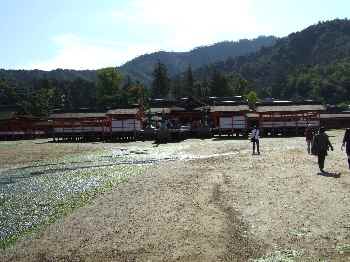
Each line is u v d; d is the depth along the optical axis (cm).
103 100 15575
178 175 3178
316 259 1363
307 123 7819
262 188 2467
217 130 7950
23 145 7075
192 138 7888
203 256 1447
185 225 1803
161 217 1948
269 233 1638
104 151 5812
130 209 2139
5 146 6881
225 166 3553
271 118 7875
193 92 18562
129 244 1608
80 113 8244
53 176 3575
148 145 6688
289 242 1530
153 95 19112
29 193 2816
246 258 1409
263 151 4831
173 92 19175
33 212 2239
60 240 1706
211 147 5819
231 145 5994
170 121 8762
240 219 1845
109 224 1891
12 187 3083
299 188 2409
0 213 2238
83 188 2914
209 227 1756
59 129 8094
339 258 1362
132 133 7888
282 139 6962
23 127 9438
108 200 2403
